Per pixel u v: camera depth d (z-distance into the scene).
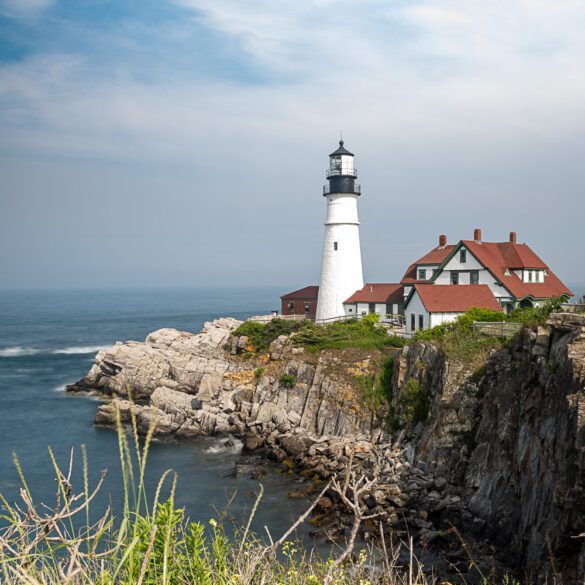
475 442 32.56
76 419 51.31
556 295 56.50
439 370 37.44
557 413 22.56
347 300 65.06
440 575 22.67
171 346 59.22
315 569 8.42
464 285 52.03
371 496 31.22
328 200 66.75
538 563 20.20
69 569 5.48
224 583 6.71
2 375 75.00
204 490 34.34
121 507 26.59
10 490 32.84
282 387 47.78
